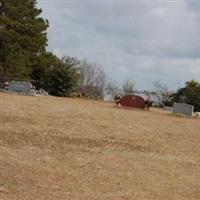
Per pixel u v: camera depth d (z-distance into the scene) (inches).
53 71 2415.1
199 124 864.3
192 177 446.6
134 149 554.9
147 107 1307.8
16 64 1918.1
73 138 578.9
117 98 1379.2
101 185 387.5
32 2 1967.3
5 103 859.4
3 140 518.3
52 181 382.3
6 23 1851.6
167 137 660.7
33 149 493.0
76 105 994.1
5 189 345.4
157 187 399.2
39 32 1936.5
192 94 2470.5
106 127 687.1
